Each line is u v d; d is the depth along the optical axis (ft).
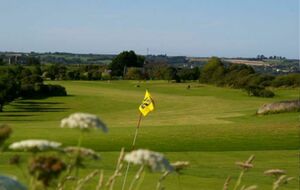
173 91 338.34
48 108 224.12
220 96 298.35
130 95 294.66
